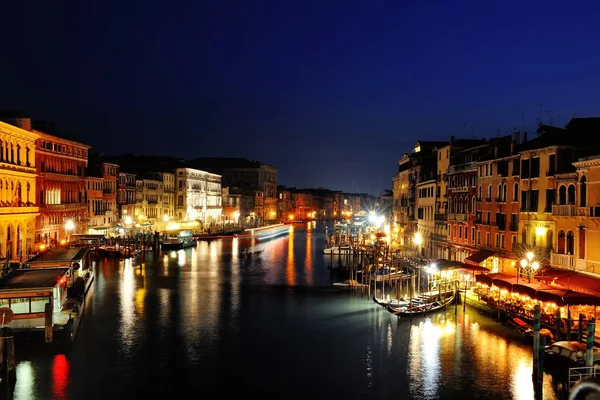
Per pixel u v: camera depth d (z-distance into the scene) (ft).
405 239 275.80
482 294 133.18
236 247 309.01
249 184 568.41
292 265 226.58
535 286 110.93
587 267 113.09
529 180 139.54
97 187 269.23
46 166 209.15
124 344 105.50
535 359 84.28
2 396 80.48
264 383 87.71
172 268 209.97
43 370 90.84
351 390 85.20
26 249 172.55
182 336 111.75
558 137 132.98
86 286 150.41
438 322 123.44
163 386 85.87
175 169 384.27
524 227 141.69
